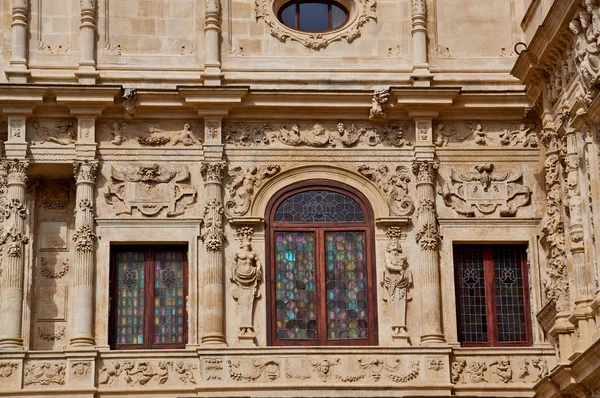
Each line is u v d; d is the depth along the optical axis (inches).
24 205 1916.8
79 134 1943.9
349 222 1963.6
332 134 1988.2
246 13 2026.3
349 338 1921.8
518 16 2053.4
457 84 2006.6
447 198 1969.7
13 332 1865.2
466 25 2044.8
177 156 1963.6
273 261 1939.0
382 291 1934.1
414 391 1862.7
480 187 1980.8
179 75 1987.0
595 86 1697.8
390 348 1877.5
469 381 1884.8
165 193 1948.8
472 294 1959.9
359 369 1868.8
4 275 1883.6
